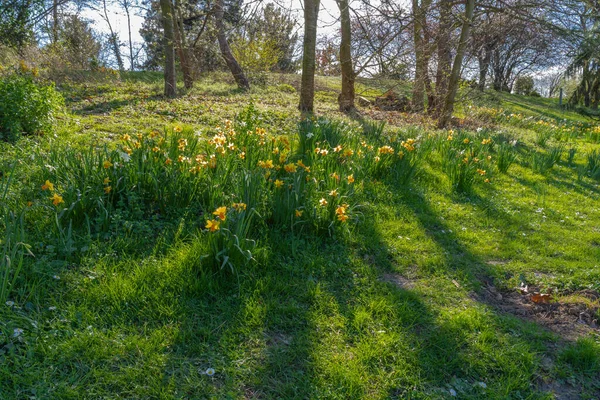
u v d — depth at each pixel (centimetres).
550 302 379
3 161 477
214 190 446
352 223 479
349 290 365
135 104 996
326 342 298
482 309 353
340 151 595
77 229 382
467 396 263
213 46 1742
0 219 364
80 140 631
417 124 1179
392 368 279
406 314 331
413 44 1342
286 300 338
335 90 1845
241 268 356
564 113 2250
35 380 238
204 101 1179
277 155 527
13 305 282
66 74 1344
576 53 1603
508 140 1022
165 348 274
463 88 1388
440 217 549
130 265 345
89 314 288
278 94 1559
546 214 607
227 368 264
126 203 427
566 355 304
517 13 1276
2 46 1428
